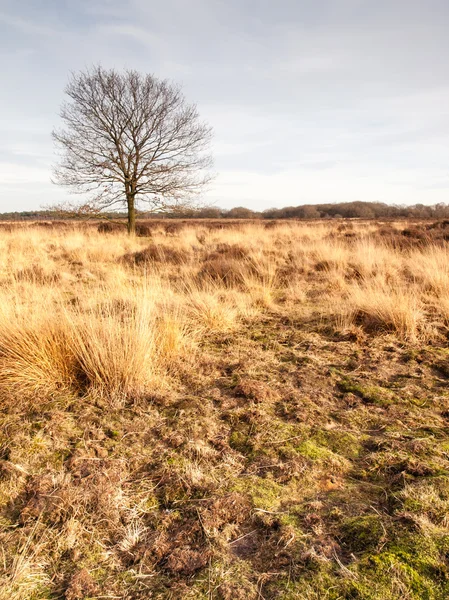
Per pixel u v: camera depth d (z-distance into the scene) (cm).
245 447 260
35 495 217
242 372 370
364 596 153
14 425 280
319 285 731
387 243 1190
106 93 1758
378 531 183
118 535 194
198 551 184
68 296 641
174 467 239
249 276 754
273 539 186
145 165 1822
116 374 331
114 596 164
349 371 375
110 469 237
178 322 451
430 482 213
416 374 365
